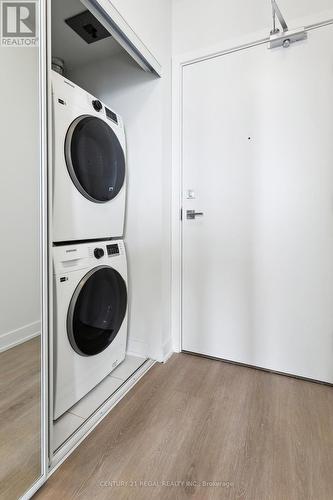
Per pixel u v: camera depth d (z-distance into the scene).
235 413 1.37
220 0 1.76
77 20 1.52
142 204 1.88
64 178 1.32
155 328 1.90
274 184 1.68
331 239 1.56
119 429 1.27
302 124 1.60
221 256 1.85
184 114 1.92
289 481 1.01
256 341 1.79
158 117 1.79
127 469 1.06
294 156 1.62
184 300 2.00
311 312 1.63
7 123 0.97
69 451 1.14
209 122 1.84
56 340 1.28
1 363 1.00
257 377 1.70
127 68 1.87
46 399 1.02
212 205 1.86
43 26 0.94
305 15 1.55
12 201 0.98
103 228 1.63
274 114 1.66
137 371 1.76
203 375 1.72
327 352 1.61
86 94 1.46
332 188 1.55
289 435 1.23
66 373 1.35
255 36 1.67
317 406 1.42
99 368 1.61
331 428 1.27
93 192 1.51
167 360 1.92
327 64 1.53
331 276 1.58
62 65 1.96
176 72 1.91
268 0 1.63
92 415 1.35
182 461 1.10
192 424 1.30
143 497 0.95
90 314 1.53
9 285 1.00
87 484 1.00
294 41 1.58
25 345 1.00
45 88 0.96
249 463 1.08
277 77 1.64
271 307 1.73
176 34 1.91
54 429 1.26
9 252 0.99
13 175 0.98
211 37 1.80
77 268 1.39
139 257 1.92
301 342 1.67
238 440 1.20
